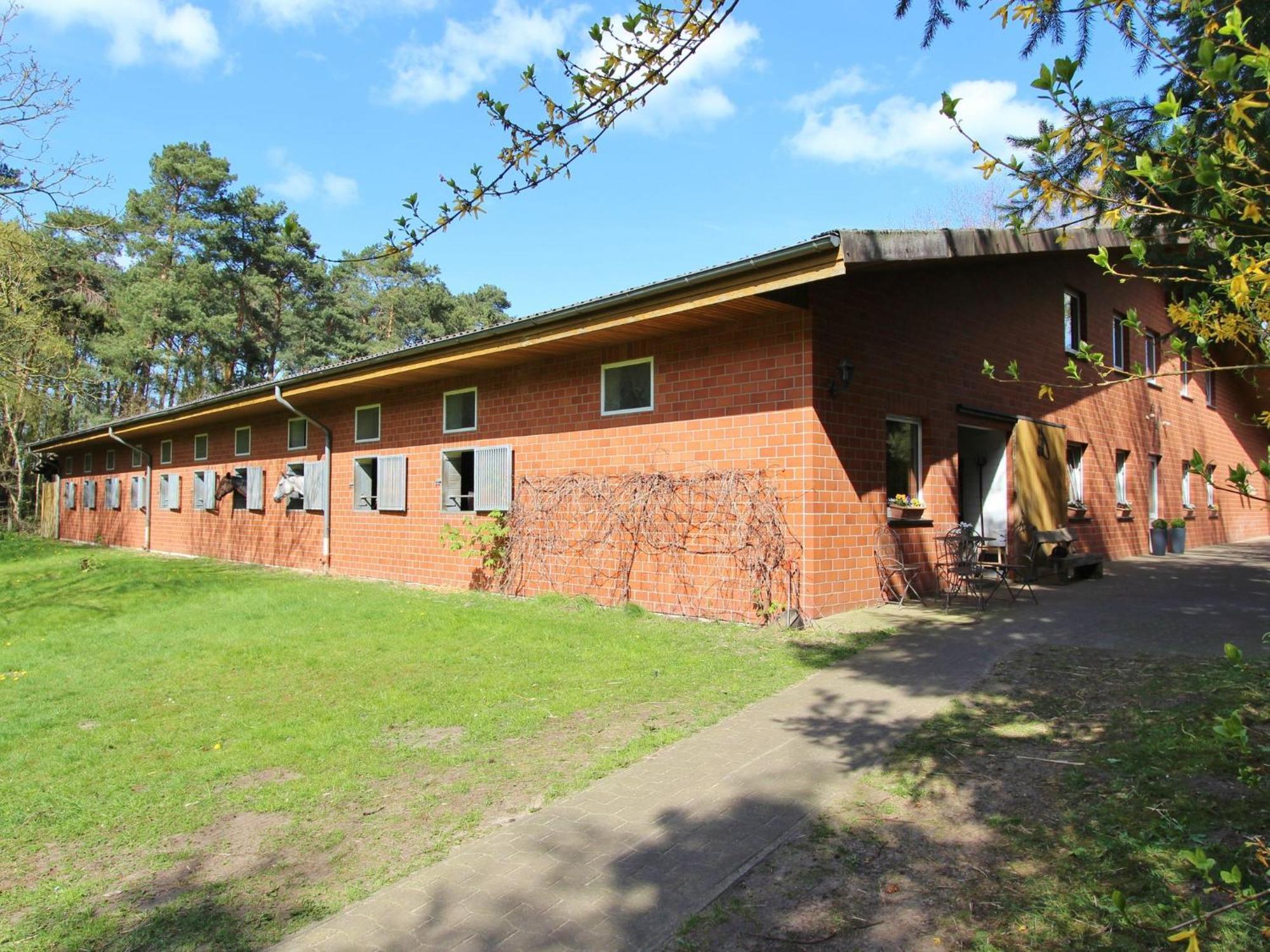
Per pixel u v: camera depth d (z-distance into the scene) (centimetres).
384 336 4469
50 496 3084
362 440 1480
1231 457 2086
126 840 372
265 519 1759
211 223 3381
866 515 880
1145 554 1587
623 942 277
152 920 301
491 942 279
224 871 339
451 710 559
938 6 506
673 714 535
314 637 833
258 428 1797
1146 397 1647
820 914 289
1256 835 318
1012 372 310
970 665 611
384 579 1406
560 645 754
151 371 3472
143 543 2308
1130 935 265
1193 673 543
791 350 828
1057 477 1207
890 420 951
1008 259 1124
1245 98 188
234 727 541
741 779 418
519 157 378
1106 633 694
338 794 418
